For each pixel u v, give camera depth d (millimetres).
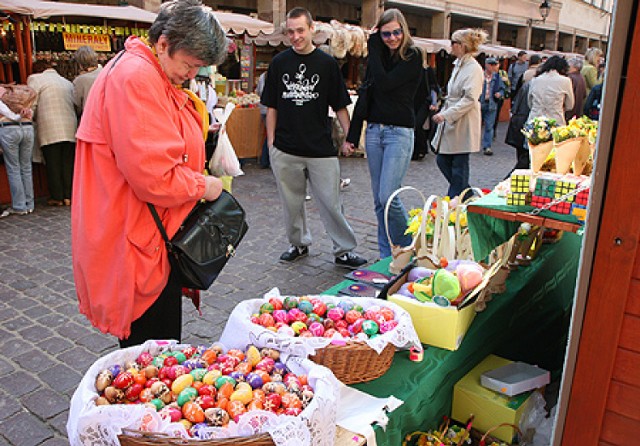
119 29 8375
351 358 1927
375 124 4141
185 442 1416
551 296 3225
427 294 2338
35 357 3150
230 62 11203
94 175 1896
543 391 2525
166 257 2004
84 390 1570
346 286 2818
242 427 1461
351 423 1802
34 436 2504
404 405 1937
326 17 16812
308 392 1611
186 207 2018
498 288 2629
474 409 2314
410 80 3980
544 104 6688
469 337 2338
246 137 8820
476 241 2348
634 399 1486
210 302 3891
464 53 5613
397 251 2936
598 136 1388
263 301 2182
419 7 18625
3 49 6980
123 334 1990
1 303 3812
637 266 1406
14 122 5848
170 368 1705
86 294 2004
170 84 1931
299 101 4102
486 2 22281
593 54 9398
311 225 5805
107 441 1451
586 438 1580
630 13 1297
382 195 4215
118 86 1772
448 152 5805
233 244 2096
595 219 1437
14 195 6066
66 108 6301
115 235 1900
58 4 7289
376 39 4055
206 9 1859
